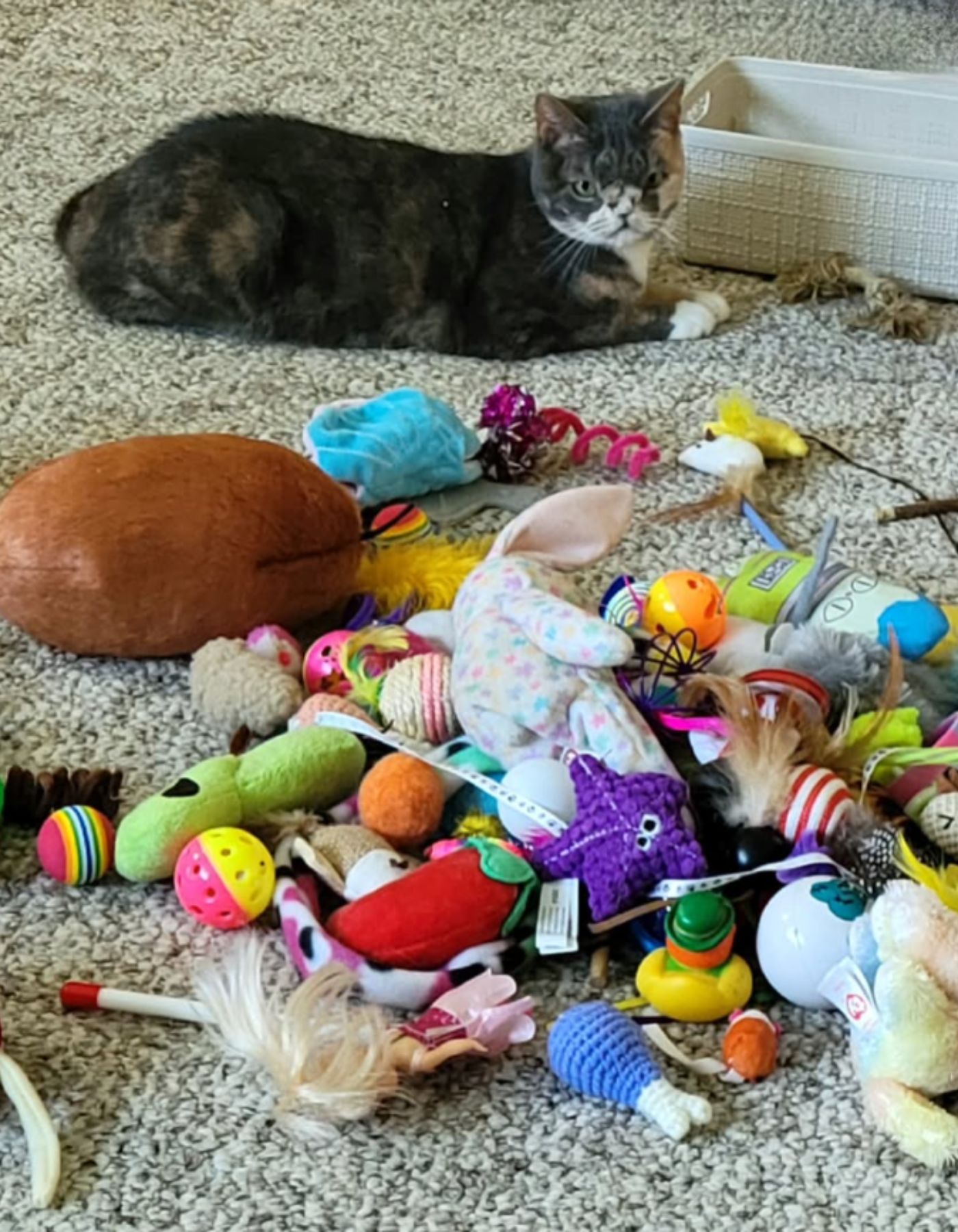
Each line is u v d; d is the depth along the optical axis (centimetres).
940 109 249
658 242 242
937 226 226
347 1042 117
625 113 211
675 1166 115
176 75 282
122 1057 123
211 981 125
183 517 152
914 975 117
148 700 158
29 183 249
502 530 162
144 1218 112
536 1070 122
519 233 215
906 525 184
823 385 212
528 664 136
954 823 132
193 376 209
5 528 153
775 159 228
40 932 133
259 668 149
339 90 279
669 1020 125
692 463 193
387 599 165
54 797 142
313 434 176
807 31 307
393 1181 114
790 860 127
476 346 218
